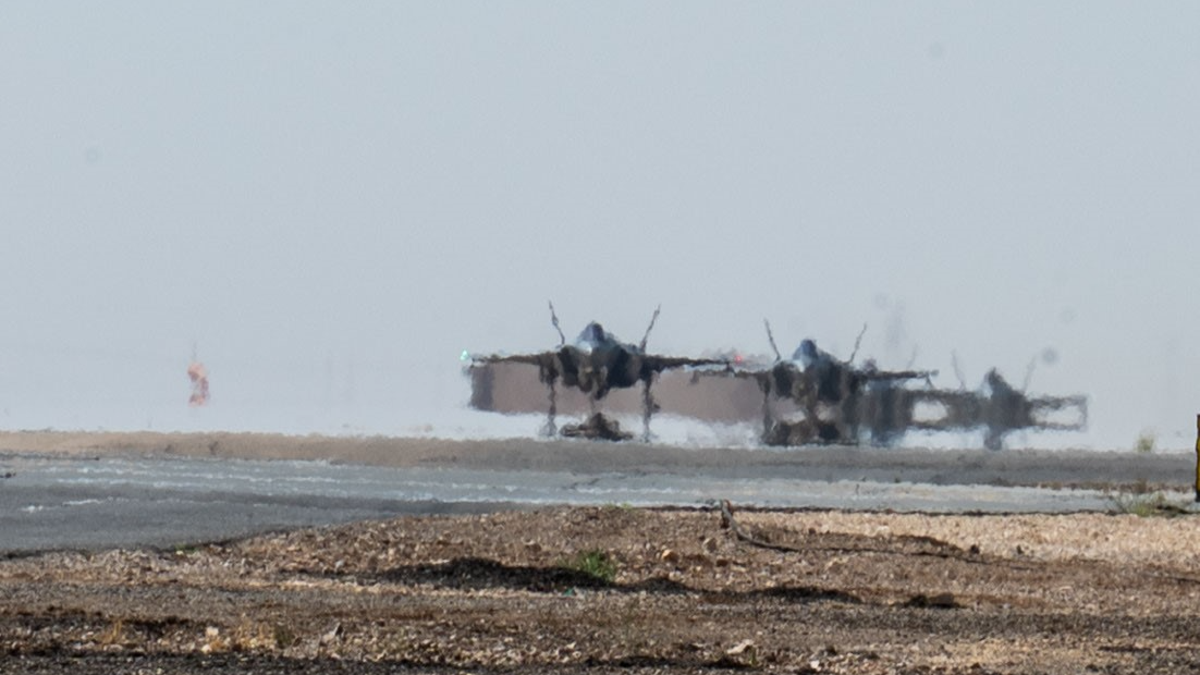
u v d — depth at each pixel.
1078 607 72.12
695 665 51.00
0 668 46.47
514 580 78.44
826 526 111.06
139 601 64.25
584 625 59.97
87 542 93.25
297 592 70.56
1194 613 70.25
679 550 94.12
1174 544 103.56
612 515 109.69
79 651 50.38
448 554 89.62
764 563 88.88
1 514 111.75
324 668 48.16
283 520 109.94
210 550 89.75
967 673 50.75
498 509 123.88
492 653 52.31
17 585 70.50
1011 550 99.12
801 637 58.41
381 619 60.00
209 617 59.09
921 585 80.88
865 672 50.78
